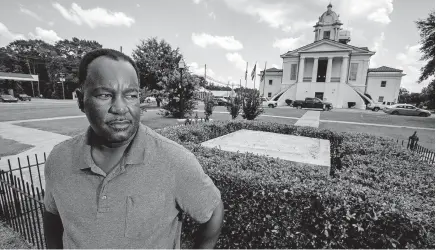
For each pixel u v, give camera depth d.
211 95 15.34
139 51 27.31
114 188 0.80
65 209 0.82
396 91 37.59
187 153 0.93
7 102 30.17
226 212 2.67
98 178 0.82
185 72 16.27
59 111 19.31
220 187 2.66
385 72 37.88
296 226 2.32
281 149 5.31
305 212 2.27
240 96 13.54
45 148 7.04
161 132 5.49
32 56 50.34
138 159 0.81
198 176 0.89
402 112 26.19
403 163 3.42
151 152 0.84
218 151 3.73
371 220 1.97
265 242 2.47
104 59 0.79
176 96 16.36
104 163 0.86
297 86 37.94
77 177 0.82
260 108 13.79
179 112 16.50
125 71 0.80
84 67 0.80
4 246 2.68
